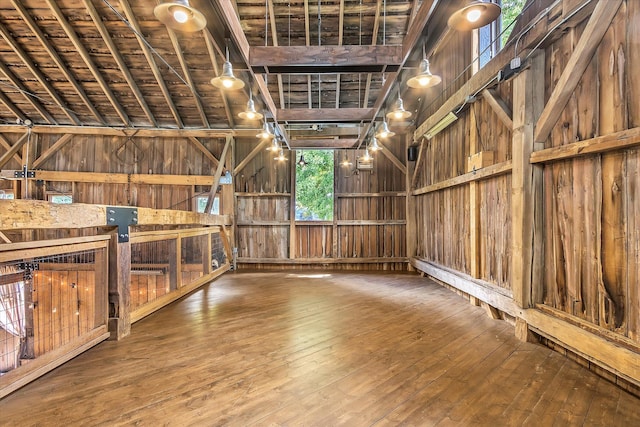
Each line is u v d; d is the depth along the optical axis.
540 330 2.71
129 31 4.91
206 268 5.54
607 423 1.74
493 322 3.39
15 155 7.02
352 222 7.05
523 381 2.17
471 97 3.79
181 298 4.41
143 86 6.06
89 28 4.88
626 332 2.07
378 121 5.16
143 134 7.02
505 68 3.03
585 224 2.39
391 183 7.09
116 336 2.91
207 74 5.77
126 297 3.05
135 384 2.13
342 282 5.54
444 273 4.77
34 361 2.19
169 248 4.41
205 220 5.33
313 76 5.84
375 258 6.98
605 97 2.18
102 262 2.87
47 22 4.80
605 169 2.22
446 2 2.57
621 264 2.11
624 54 2.04
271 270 6.87
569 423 1.74
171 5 1.93
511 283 3.33
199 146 7.11
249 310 3.83
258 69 3.37
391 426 1.70
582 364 2.41
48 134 7.10
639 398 1.96
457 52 4.46
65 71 5.56
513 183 3.00
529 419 1.77
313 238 7.13
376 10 4.67
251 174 7.22
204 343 2.82
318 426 1.70
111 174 7.04
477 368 2.36
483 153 3.71
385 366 2.38
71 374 2.26
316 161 7.39
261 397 1.97
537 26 2.62
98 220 2.71
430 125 5.23
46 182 7.03
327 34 5.11
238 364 2.41
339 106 6.66
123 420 1.75
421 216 6.38
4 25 4.84
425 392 2.03
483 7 1.97
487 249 3.82
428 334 3.04
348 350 2.67
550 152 2.59
